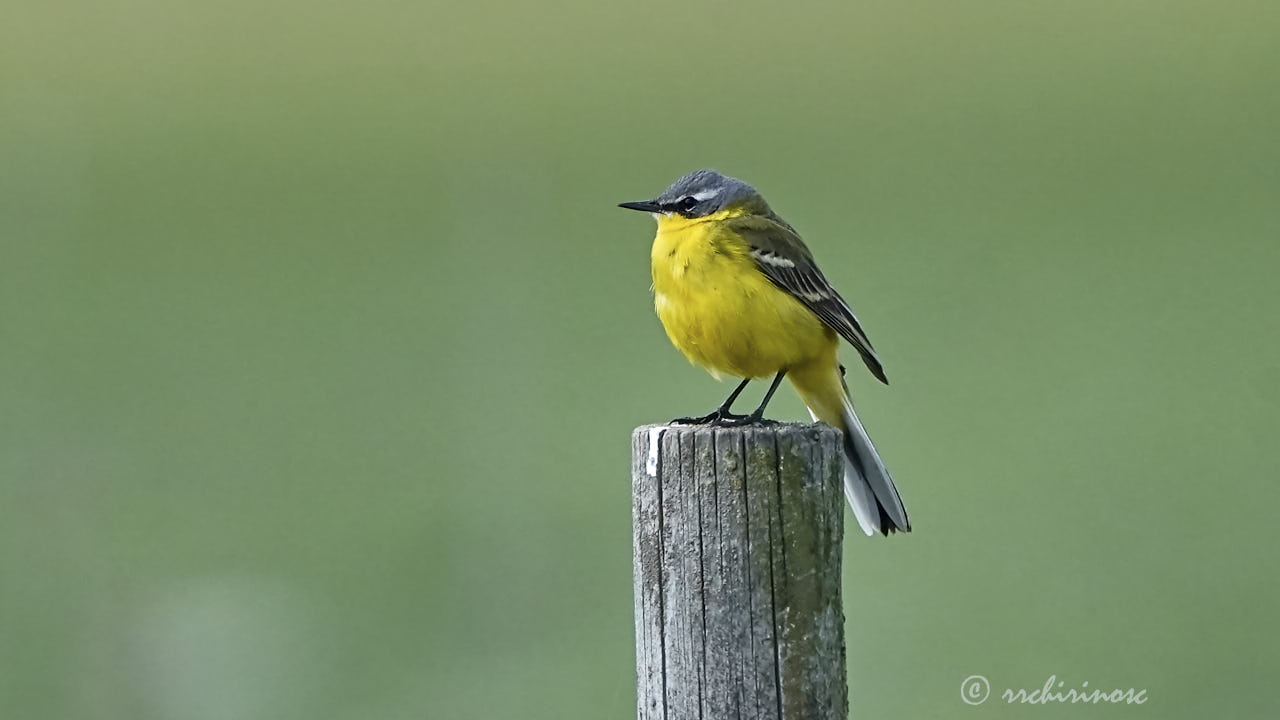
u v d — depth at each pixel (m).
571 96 24.86
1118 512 14.61
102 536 15.16
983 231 19.81
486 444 16.31
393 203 21.84
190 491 15.73
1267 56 24.92
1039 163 21.91
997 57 25.64
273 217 21.72
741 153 22.78
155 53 26.97
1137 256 19.20
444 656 13.27
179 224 21.72
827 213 20.39
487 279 19.66
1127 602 13.40
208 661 13.30
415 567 14.34
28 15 28.27
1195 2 27.70
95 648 13.48
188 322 18.89
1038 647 13.05
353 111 24.73
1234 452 15.27
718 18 27.94
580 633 13.41
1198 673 12.55
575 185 21.70
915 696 12.61
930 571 14.07
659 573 6.94
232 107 24.89
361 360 17.72
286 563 14.55
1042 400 16.23
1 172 22.91
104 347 18.36
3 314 19.14
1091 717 12.21
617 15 27.94
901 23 27.30
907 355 17.09
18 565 14.74
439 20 28.03
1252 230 19.80
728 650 6.82
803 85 24.55
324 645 13.26
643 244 19.95
